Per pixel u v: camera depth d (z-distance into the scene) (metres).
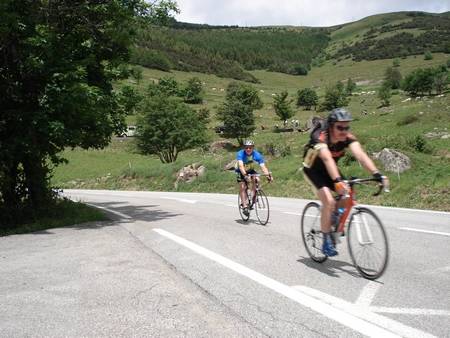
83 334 3.74
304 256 6.34
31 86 11.12
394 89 123.69
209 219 10.78
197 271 5.56
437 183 14.97
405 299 4.34
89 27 12.27
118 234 8.66
